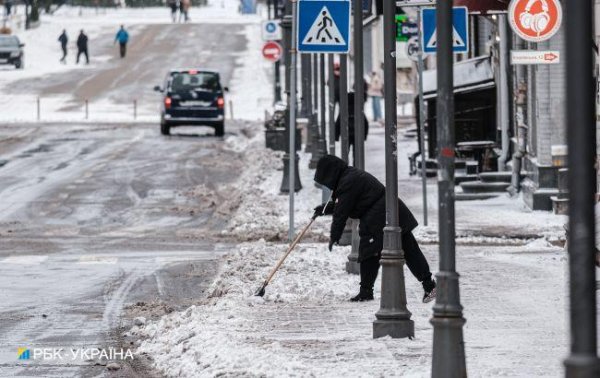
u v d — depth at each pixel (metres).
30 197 57.94
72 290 33.84
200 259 39.97
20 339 26.75
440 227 18.80
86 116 118.12
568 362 12.20
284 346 23.95
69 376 22.86
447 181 18.58
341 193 29.16
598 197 35.41
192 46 185.50
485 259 37.78
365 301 29.91
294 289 31.45
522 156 53.56
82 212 53.16
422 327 26.12
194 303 31.47
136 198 57.75
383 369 21.38
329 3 36.72
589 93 12.27
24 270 37.72
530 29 40.00
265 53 104.38
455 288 18.78
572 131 12.31
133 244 44.03
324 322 26.94
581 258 12.32
